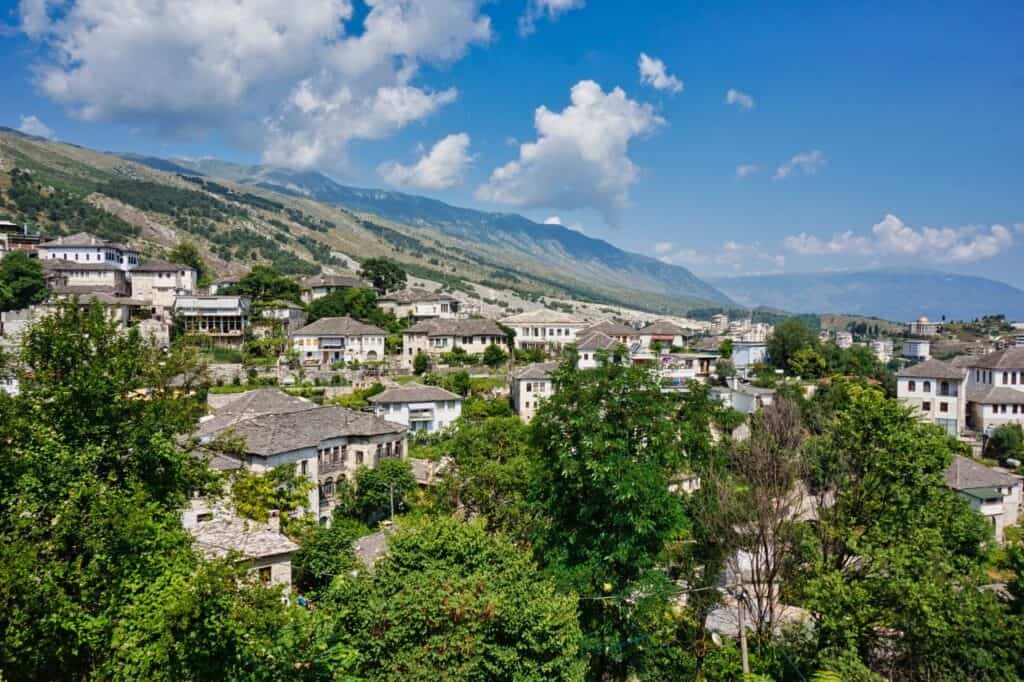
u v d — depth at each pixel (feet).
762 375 358.64
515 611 66.69
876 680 72.23
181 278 411.13
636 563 85.97
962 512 103.91
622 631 88.58
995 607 73.31
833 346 399.65
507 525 135.64
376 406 258.37
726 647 102.22
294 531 145.28
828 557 96.78
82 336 73.61
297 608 60.59
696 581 99.76
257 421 172.86
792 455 100.27
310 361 347.56
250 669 53.47
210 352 322.14
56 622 49.60
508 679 65.31
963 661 73.00
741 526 97.81
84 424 67.31
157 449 69.26
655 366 97.50
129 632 51.21
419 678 60.13
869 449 98.48
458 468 153.17
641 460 86.22
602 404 88.84
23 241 442.09
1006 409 281.54
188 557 61.16
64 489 57.21
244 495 136.67
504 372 355.15
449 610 64.44
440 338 393.50
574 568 87.35
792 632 98.07
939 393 282.97
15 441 58.75
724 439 111.14
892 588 75.92
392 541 81.51
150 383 79.20
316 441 174.70
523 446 156.46
